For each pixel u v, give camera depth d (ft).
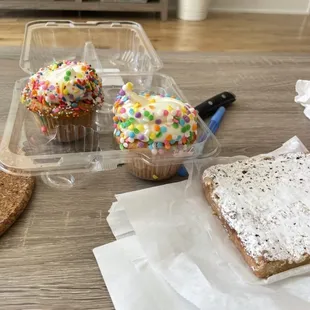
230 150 1.16
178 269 0.78
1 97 1.31
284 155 1.08
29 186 0.96
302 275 0.80
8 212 0.88
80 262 0.81
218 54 1.73
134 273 0.78
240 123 1.28
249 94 1.44
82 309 0.73
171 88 1.31
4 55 1.59
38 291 0.75
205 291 0.74
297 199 0.93
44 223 0.89
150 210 0.91
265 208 0.90
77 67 1.17
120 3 3.84
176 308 0.72
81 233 0.88
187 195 0.96
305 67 1.68
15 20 3.72
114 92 1.31
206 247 0.83
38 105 1.11
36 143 1.10
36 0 3.74
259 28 4.00
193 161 1.02
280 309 0.72
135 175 1.04
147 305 0.73
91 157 1.00
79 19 3.90
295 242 0.82
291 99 1.44
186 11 4.00
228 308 0.71
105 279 0.77
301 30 4.04
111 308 0.73
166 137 0.97
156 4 3.90
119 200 0.93
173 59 1.65
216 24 4.01
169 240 0.83
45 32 1.72
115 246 0.84
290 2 4.40
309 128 1.29
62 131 1.11
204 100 1.37
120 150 1.00
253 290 0.76
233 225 0.85
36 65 1.48
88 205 0.95
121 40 1.77
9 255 0.82
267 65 1.67
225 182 0.96
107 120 1.20
